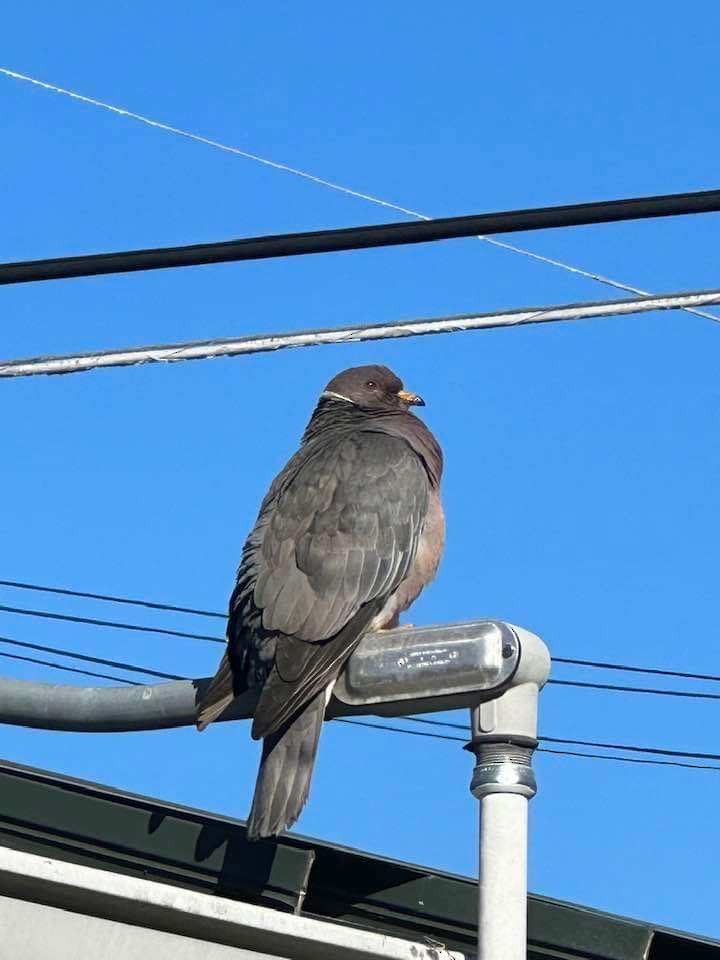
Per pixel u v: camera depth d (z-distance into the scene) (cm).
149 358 582
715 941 666
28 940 459
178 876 618
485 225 530
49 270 561
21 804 614
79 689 553
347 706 516
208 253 550
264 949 491
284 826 532
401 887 642
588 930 654
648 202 516
